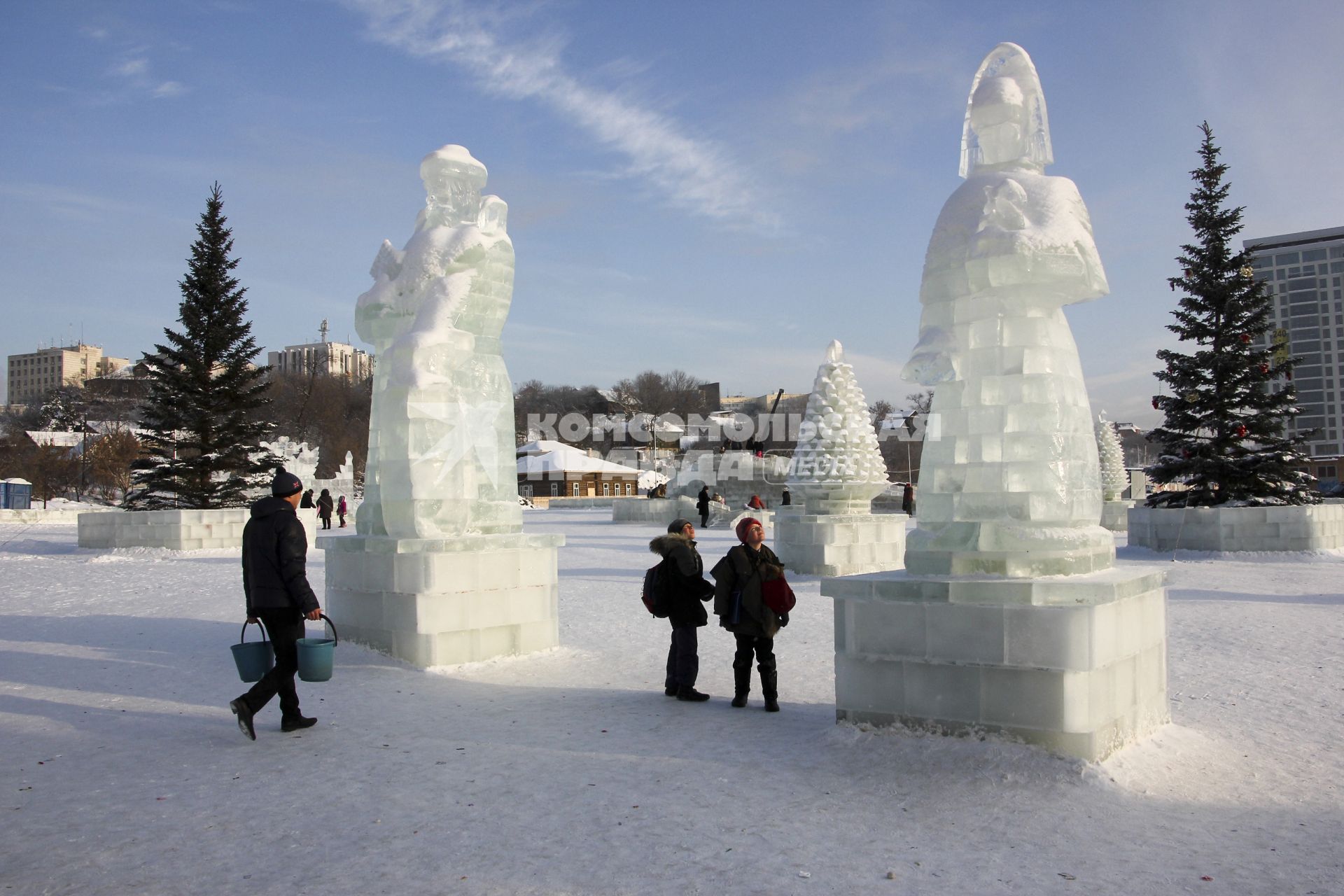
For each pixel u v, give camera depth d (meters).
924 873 4.31
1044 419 6.57
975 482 6.66
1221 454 24.47
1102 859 4.49
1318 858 4.52
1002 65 7.20
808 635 11.87
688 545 8.38
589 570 20.64
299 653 6.89
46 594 15.84
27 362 141.75
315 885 4.14
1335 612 13.25
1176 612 13.30
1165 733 6.66
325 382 89.88
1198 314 25.80
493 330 10.63
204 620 12.64
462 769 5.97
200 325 27.11
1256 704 7.84
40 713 7.39
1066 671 5.80
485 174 10.70
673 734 6.89
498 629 10.12
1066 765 5.69
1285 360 25.64
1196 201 25.80
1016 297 6.72
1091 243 6.55
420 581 9.51
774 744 6.59
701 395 118.06
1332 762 6.18
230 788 5.55
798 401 94.12
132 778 5.73
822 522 18.50
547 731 7.00
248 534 6.93
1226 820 5.05
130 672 9.11
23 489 44.94
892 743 6.23
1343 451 83.81
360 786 5.59
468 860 4.45
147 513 24.67
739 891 4.10
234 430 27.16
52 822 4.95
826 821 5.00
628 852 4.55
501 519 10.53
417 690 8.50
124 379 79.06
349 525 43.19
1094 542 6.61
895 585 6.41
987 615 6.06
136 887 4.12
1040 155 6.98
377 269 10.69
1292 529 22.39
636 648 10.97
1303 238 85.88
